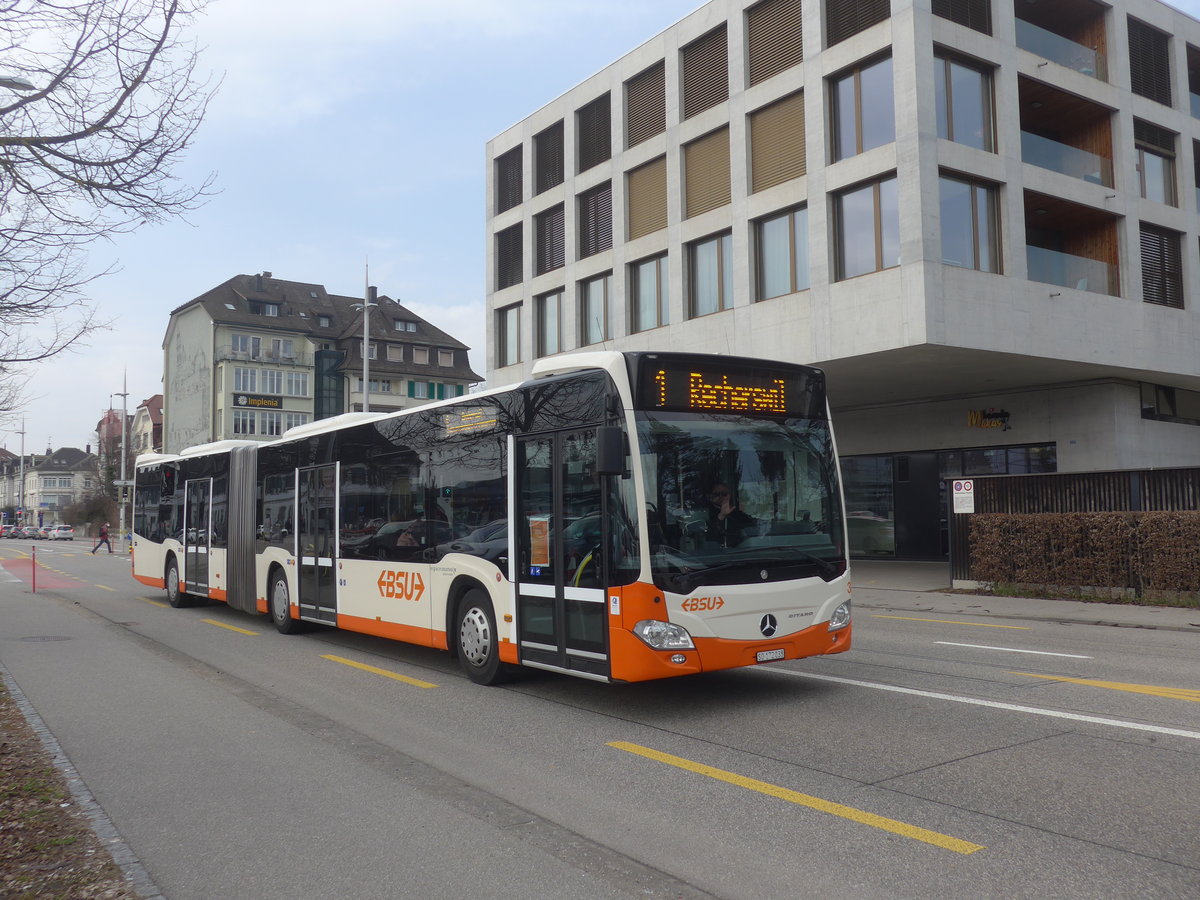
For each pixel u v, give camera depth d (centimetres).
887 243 2022
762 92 2325
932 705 762
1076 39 2417
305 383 7969
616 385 739
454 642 943
